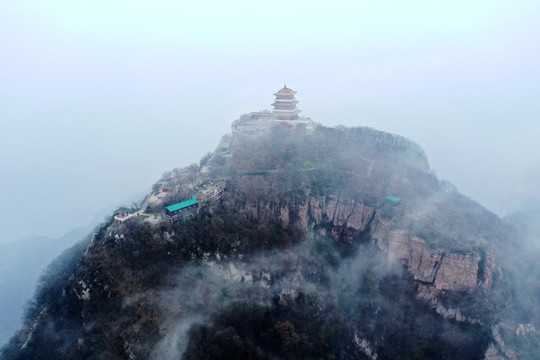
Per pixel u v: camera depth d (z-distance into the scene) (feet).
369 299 355.15
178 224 330.54
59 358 266.98
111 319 273.95
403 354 320.50
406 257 354.13
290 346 295.69
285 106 599.57
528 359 278.46
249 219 379.76
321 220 407.44
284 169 430.61
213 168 446.19
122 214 328.08
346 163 451.12
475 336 309.63
